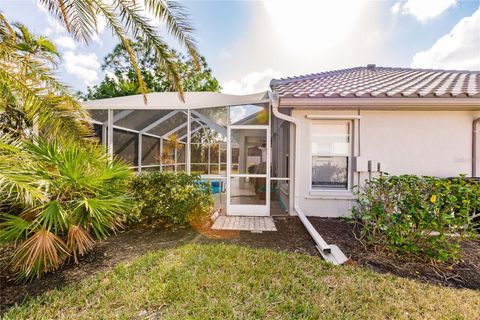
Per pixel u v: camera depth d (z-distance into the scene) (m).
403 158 6.52
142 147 10.81
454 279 3.43
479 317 2.60
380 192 4.44
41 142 4.07
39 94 4.43
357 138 6.60
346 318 2.56
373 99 5.74
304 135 6.69
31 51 5.30
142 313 2.68
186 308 2.72
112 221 4.22
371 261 3.92
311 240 4.88
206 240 4.86
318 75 10.16
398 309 2.71
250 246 4.52
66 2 4.21
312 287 3.10
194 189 5.72
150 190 5.59
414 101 5.64
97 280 3.31
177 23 4.63
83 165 4.00
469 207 4.03
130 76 21.69
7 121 5.93
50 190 3.52
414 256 4.04
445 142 6.46
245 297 2.90
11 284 3.29
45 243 3.35
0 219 3.43
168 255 4.04
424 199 4.00
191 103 7.27
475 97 5.45
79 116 4.91
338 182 6.82
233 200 6.93
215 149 8.51
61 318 2.62
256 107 6.89
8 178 2.88
